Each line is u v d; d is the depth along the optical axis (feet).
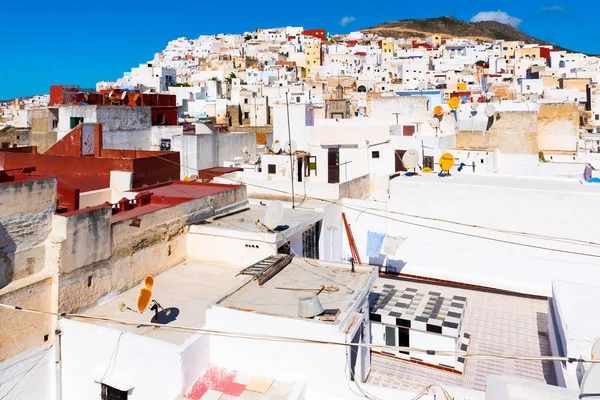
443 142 105.09
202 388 37.68
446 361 45.55
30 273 41.68
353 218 73.77
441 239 66.49
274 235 53.88
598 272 57.93
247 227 57.98
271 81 380.17
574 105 129.70
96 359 40.63
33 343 40.93
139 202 59.88
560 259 60.08
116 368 39.78
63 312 42.78
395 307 49.80
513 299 61.62
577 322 45.19
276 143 103.91
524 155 110.93
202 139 124.57
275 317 37.91
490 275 63.36
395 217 69.56
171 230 55.93
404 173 79.20
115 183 78.48
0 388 38.68
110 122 124.06
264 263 49.42
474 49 548.31
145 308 45.14
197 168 122.11
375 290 54.60
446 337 45.34
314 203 73.41
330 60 520.83
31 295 40.83
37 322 41.27
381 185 92.17
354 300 41.29
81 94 135.85
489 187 63.41
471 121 121.08
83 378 41.34
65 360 42.06
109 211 47.55
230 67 468.75
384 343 48.01
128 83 458.09
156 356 38.04
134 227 50.57
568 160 129.90
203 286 51.06
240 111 268.62
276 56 538.88
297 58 524.52
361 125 101.55
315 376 37.09
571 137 130.52
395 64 458.09
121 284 49.08
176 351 37.19
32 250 41.75
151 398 38.42
